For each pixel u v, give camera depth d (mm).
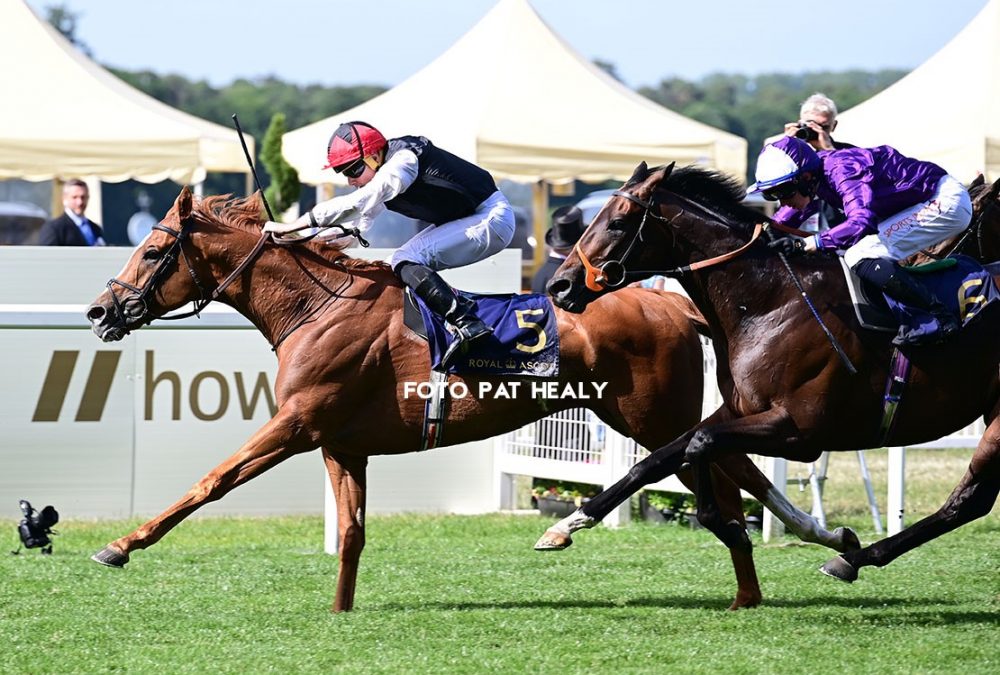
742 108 103812
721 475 9672
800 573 11039
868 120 19359
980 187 10211
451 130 19188
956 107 18391
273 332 9648
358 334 9453
